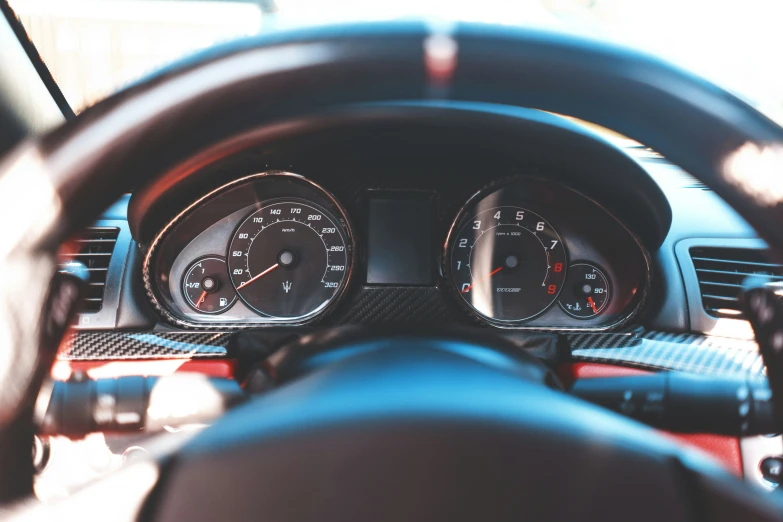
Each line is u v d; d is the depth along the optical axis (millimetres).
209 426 617
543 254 2510
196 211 2287
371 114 1852
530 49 690
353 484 562
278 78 721
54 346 711
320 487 562
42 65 2252
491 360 794
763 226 684
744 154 664
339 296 2389
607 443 593
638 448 598
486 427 584
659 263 2211
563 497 563
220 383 1730
